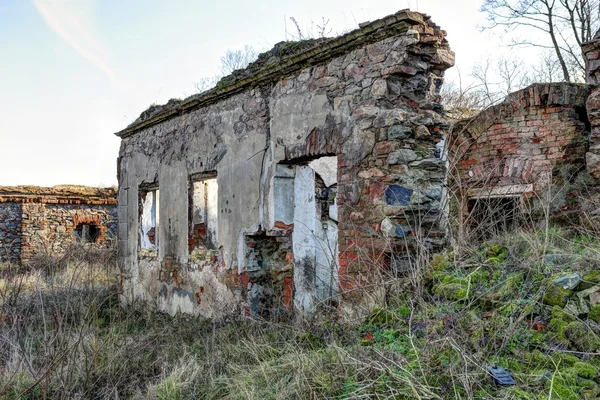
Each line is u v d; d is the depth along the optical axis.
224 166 6.72
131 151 9.46
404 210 4.43
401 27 4.50
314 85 5.34
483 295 3.60
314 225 6.24
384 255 4.45
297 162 5.80
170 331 6.13
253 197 6.16
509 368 2.86
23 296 6.17
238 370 4.00
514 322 3.20
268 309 6.01
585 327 3.00
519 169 7.57
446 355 3.01
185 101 7.48
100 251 9.73
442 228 4.76
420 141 4.67
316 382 3.17
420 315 3.67
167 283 7.91
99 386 4.25
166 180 8.12
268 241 6.38
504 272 3.84
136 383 4.29
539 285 3.53
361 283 4.54
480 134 8.02
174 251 7.79
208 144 7.10
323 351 3.70
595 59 6.29
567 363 2.83
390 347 3.35
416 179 4.54
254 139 6.18
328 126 5.12
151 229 9.15
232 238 6.48
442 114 5.00
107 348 4.89
